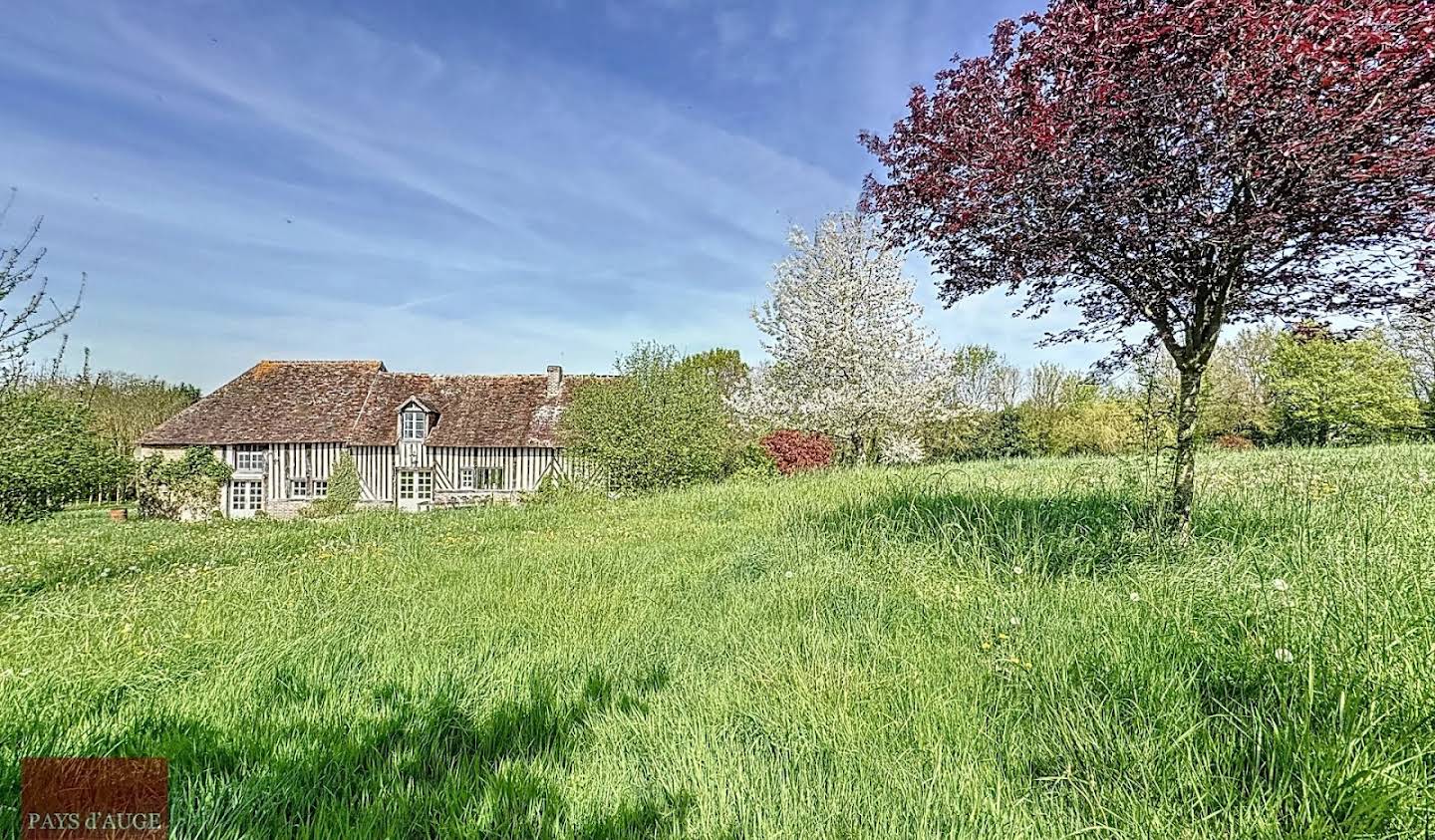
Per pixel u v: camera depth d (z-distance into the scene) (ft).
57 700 9.02
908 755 7.61
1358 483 18.56
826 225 62.95
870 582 14.51
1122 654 8.66
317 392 89.61
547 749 8.18
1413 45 9.12
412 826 6.66
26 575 19.92
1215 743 6.85
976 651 10.05
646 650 11.59
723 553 19.51
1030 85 13.01
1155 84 11.57
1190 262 13.23
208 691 9.67
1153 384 19.44
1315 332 14.20
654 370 57.21
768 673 10.19
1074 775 6.98
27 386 46.24
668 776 7.42
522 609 14.34
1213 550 13.30
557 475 63.26
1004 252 14.38
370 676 10.36
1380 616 7.75
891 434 62.64
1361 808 5.56
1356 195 10.98
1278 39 10.00
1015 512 16.78
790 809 6.70
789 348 64.13
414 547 23.45
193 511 69.67
